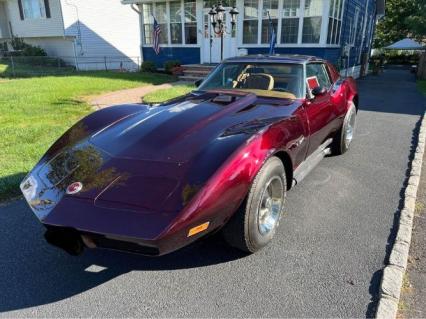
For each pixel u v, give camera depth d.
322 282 2.44
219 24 11.91
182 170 2.30
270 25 13.02
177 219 2.04
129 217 2.07
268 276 2.51
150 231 2.00
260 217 2.65
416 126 6.95
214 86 4.16
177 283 2.46
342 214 3.36
